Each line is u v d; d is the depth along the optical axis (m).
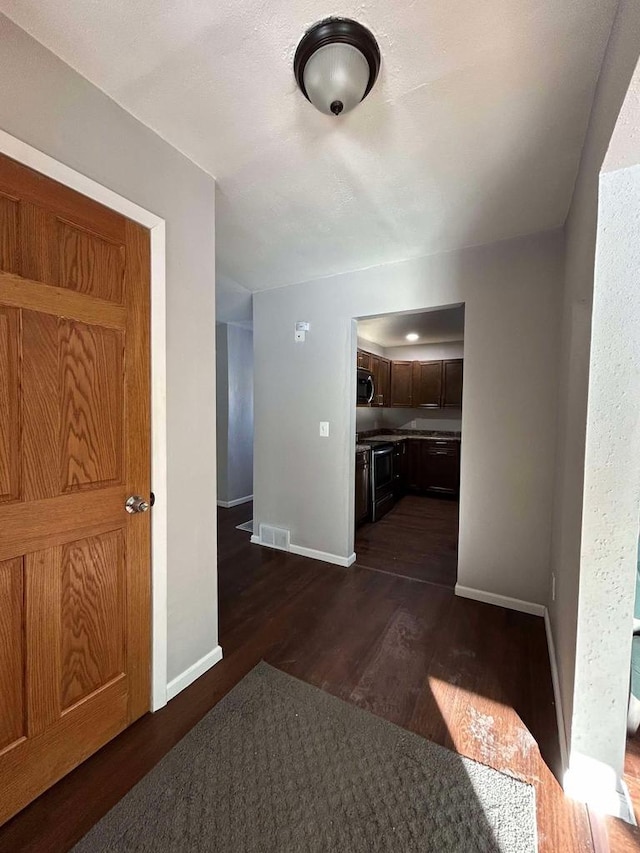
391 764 1.30
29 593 1.15
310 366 3.11
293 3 0.97
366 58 1.08
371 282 2.78
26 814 1.13
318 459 3.11
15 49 1.05
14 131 1.06
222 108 1.33
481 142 1.48
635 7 0.81
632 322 1.09
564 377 1.87
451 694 1.64
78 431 1.26
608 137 1.01
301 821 1.12
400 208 1.97
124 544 1.42
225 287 3.24
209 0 0.97
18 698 1.14
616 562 1.14
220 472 4.79
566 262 1.99
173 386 1.58
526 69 1.14
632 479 1.11
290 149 1.54
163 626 1.55
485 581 2.45
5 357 1.08
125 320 1.38
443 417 5.92
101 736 1.35
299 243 2.39
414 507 4.84
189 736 1.41
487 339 2.39
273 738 1.40
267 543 3.43
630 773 1.29
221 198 1.90
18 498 1.12
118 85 1.24
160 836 1.07
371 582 2.72
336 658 1.88
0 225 1.05
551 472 2.24
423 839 1.07
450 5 0.97
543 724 1.48
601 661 1.16
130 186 1.37
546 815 1.14
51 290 1.17
